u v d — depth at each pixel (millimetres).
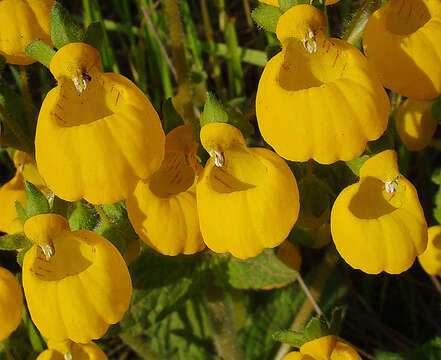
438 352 151
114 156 91
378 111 93
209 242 99
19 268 174
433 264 141
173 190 114
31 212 102
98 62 98
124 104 95
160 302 135
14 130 128
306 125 91
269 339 174
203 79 177
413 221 101
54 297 95
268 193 96
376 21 105
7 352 146
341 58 98
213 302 146
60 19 98
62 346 121
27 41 121
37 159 95
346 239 102
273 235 96
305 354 115
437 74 103
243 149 100
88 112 98
